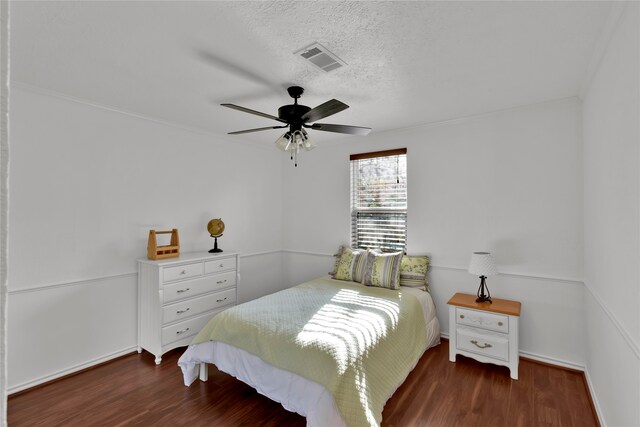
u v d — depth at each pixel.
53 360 2.66
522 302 3.04
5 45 0.30
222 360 2.43
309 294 3.14
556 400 2.37
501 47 1.97
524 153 3.02
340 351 2.00
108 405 2.33
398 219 3.85
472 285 3.31
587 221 2.57
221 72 2.30
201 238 3.80
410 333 2.71
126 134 3.13
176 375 2.75
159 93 2.69
